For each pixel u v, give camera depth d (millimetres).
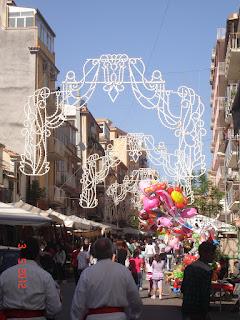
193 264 8195
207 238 21172
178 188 21641
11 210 16234
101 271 5969
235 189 46062
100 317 5867
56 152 48969
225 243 28016
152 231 22969
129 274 6059
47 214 22703
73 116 66375
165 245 26469
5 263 10148
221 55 58406
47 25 48719
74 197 60312
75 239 43688
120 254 19750
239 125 36938
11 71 45375
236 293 18234
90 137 72438
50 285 6039
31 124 18656
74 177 61344
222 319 15258
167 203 21250
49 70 48969
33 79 45094
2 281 6023
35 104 18516
